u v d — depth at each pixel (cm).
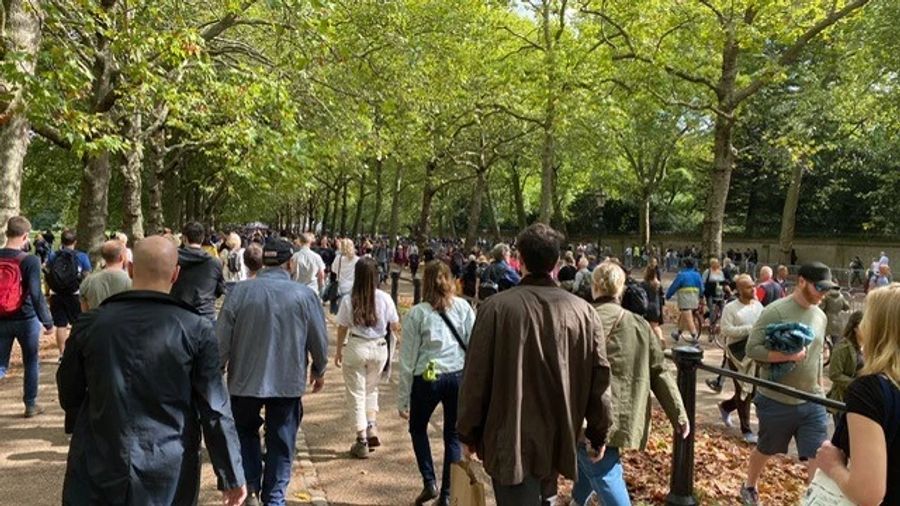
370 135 1380
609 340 402
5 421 693
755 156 3969
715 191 1703
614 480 404
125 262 823
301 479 566
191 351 292
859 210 4319
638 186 4331
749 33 1482
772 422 536
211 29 1201
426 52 1723
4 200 847
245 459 481
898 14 1734
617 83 1755
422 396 510
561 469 333
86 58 1036
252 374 469
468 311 528
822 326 547
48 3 830
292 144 967
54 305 980
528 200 5994
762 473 674
